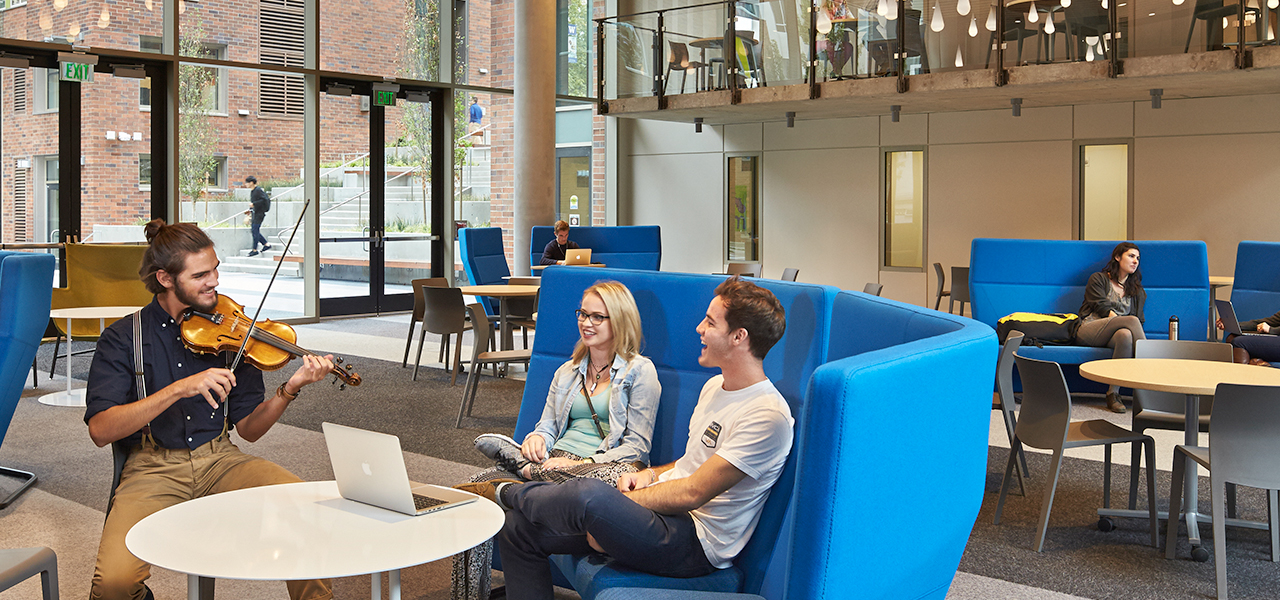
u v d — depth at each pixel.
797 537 1.55
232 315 3.08
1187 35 9.29
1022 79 10.10
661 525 2.49
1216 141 11.44
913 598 1.88
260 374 3.10
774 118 14.35
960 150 13.20
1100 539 4.25
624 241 12.98
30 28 10.01
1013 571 3.83
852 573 1.60
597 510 2.45
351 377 3.01
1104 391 7.58
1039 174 12.61
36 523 4.39
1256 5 8.95
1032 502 4.84
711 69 12.28
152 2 10.80
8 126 10.00
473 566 2.87
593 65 15.84
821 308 2.71
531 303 9.41
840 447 1.50
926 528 1.80
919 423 1.68
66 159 10.39
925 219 13.56
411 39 13.16
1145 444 4.18
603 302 3.16
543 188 12.98
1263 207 11.21
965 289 11.25
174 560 1.98
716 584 2.52
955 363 1.77
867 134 13.94
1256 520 4.47
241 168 11.68
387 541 2.12
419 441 6.07
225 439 3.03
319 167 12.38
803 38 11.49
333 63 12.38
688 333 3.17
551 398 3.33
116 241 10.77
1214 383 3.99
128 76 10.70
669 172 15.96
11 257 4.69
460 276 13.90
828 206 14.39
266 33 11.74
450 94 13.54
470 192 13.95
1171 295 7.73
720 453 2.45
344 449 2.38
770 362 2.81
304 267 12.36
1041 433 4.25
